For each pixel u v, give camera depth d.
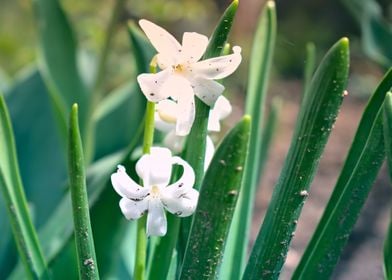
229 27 0.32
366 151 0.34
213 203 0.31
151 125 0.33
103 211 0.46
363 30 0.61
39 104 0.64
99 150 0.65
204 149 0.34
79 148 0.31
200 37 0.31
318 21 1.68
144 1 1.38
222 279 0.40
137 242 0.35
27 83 0.65
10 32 1.46
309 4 1.70
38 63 0.65
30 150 0.63
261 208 0.81
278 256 0.34
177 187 0.32
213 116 0.35
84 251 0.33
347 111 1.22
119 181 0.32
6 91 0.65
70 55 0.61
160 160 0.32
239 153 0.30
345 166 0.36
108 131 0.65
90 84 0.73
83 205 0.32
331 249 0.36
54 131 0.64
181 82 0.31
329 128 0.32
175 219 0.36
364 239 0.72
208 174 0.30
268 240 0.34
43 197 0.61
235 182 0.30
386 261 0.34
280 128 1.12
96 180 0.50
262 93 0.42
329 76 0.31
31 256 0.37
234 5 0.32
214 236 0.31
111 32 0.59
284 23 1.69
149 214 0.32
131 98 0.65
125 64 1.35
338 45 0.31
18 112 0.64
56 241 0.48
